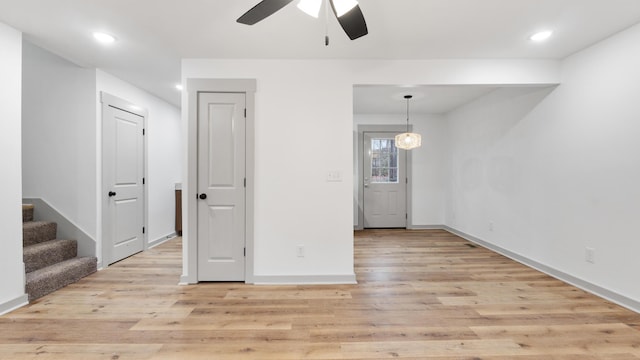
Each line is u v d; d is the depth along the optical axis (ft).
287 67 9.85
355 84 9.92
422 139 19.26
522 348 6.17
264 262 9.92
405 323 7.20
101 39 8.45
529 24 7.65
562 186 9.94
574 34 8.19
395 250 14.02
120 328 6.91
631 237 7.86
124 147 12.41
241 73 9.82
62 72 10.87
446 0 6.61
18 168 7.97
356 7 5.17
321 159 9.93
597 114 8.71
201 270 9.89
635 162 7.77
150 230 14.33
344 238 9.98
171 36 8.25
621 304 8.06
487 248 14.34
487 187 14.34
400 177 19.36
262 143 9.88
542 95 10.75
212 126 9.86
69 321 7.22
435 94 14.38
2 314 7.50
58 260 10.07
